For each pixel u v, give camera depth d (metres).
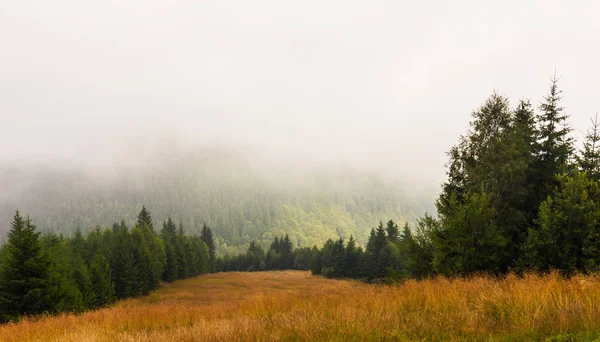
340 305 7.95
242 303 11.35
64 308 22.92
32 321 13.52
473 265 12.73
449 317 5.94
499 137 15.88
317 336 5.68
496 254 12.85
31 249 22.91
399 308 7.07
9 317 20.53
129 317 10.52
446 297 7.27
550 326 5.07
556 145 15.78
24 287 22.20
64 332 8.46
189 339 6.34
